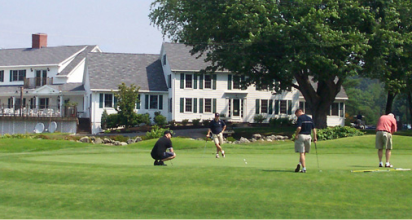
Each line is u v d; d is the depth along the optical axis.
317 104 42.19
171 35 44.66
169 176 13.97
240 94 56.84
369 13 35.78
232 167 15.37
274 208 11.33
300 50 35.22
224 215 10.99
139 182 13.45
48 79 60.34
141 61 60.62
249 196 12.12
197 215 11.02
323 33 33.88
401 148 27.19
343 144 28.45
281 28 34.28
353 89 102.44
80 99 58.91
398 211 11.11
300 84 42.09
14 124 51.34
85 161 18.53
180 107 54.97
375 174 14.01
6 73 63.09
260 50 37.94
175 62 55.44
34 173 14.70
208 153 25.20
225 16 36.38
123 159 20.22
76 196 12.42
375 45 36.62
